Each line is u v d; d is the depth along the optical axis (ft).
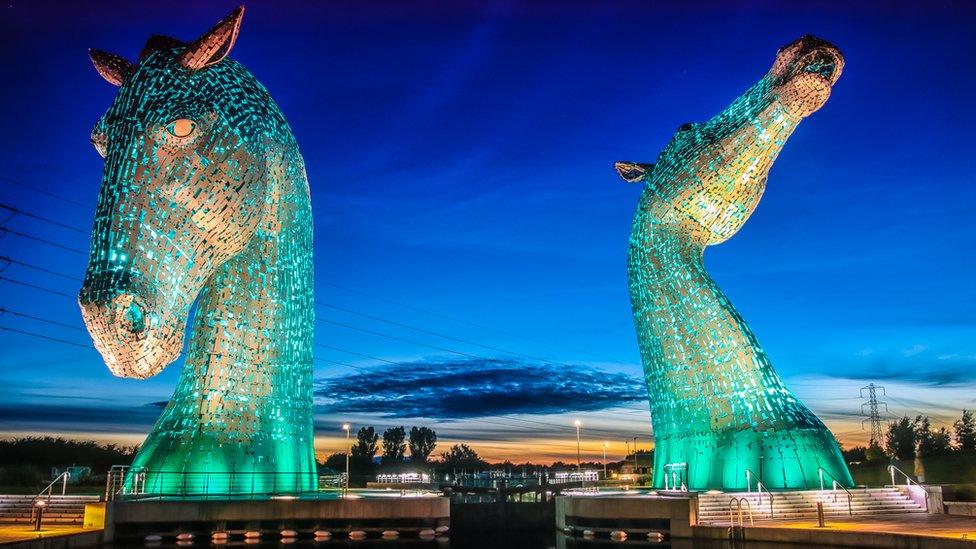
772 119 73.77
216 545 59.93
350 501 64.23
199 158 48.93
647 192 83.10
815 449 71.92
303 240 70.38
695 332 78.54
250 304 66.13
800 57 71.92
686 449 77.30
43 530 55.77
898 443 166.50
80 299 43.34
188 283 49.96
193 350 65.36
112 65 52.65
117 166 46.52
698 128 80.84
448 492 123.95
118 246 45.06
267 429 65.36
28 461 170.81
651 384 83.10
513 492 121.08
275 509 62.18
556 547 65.31
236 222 52.11
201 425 62.95
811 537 54.95
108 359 45.32
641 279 83.05
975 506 65.26
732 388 75.77
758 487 69.05
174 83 48.75
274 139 65.57
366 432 253.44
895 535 50.37
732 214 78.33
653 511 64.03
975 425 160.97
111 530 57.82
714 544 60.34
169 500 59.82
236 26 49.14
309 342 70.74
